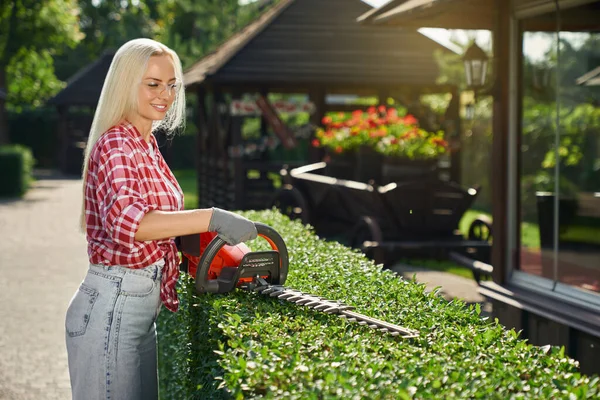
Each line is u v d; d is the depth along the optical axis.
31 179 29.78
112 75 3.19
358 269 4.16
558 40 6.99
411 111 14.25
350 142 11.34
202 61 19.92
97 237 3.17
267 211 6.79
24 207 21.06
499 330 2.94
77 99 35.97
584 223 7.33
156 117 3.22
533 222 7.00
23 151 25.72
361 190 9.98
